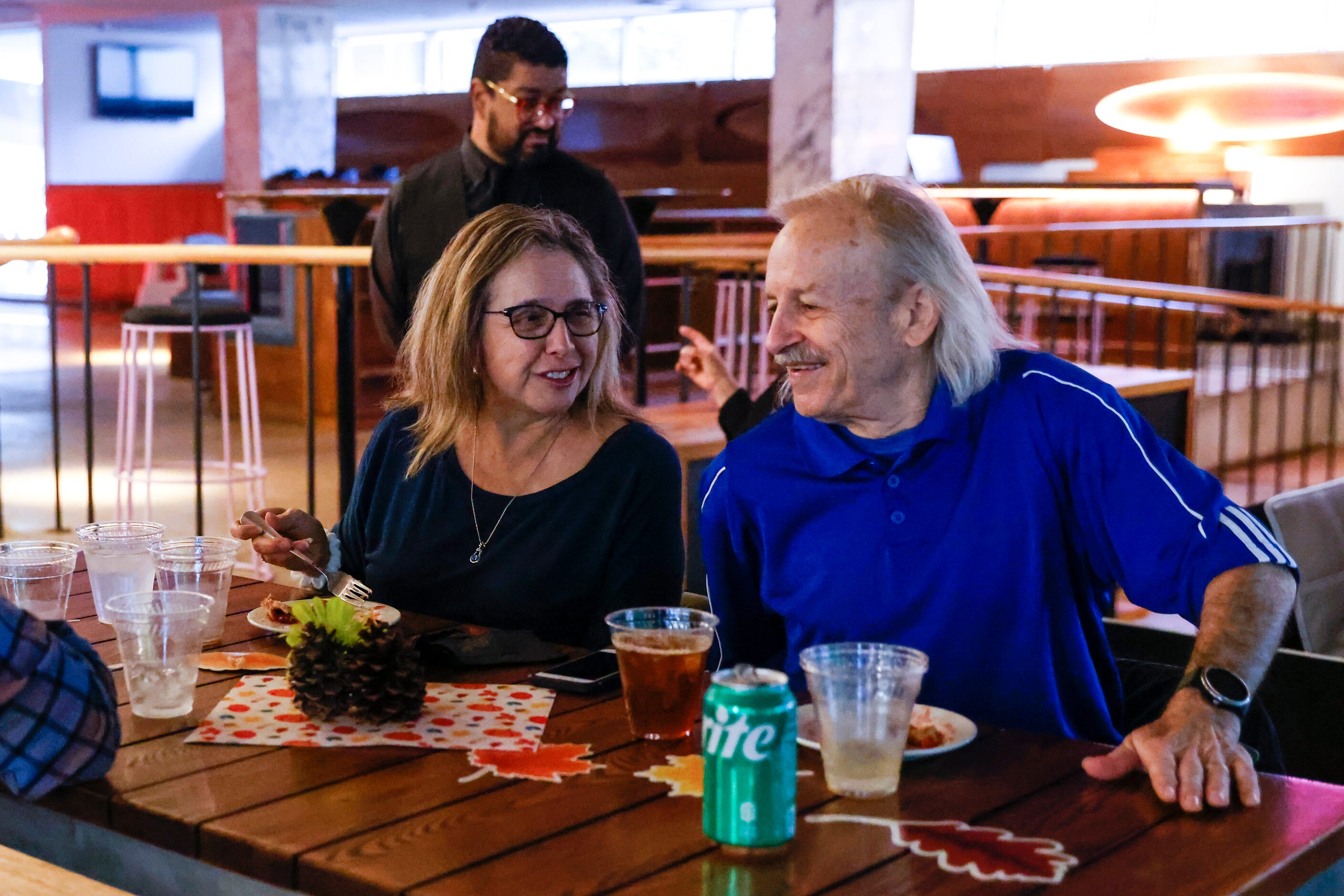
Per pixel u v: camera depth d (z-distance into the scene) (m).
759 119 11.62
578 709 1.49
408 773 1.29
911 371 1.64
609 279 2.02
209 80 16.59
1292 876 1.12
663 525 1.98
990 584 1.64
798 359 1.63
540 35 3.02
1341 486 2.88
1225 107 9.45
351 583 1.96
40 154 17.95
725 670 1.16
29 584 1.68
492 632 1.74
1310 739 2.07
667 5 12.42
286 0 10.84
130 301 16.52
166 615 1.42
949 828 1.17
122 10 13.09
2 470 6.61
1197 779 1.24
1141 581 1.61
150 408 5.09
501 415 1.98
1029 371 1.67
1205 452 6.70
